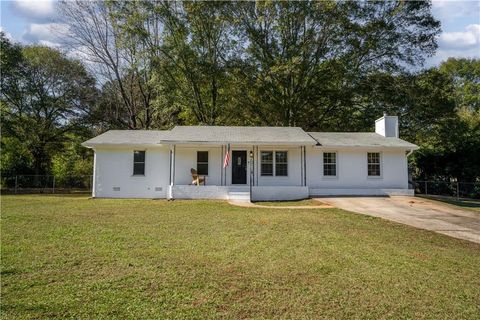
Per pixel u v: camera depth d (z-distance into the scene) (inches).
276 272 211.6
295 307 160.7
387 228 370.9
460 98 1652.3
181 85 1106.7
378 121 852.6
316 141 711.7
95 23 1139.3
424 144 1062.4
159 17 1080.8
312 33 1048.8
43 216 415.2
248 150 728.3
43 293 171.3
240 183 724.7
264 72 1069.8
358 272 215.0
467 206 577.9
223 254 250.5
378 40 1053.2
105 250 254.5
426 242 307.9
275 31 1093.1
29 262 221.0
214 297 170.6
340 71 1040.2
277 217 432.1
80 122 1203.9
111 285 183.6
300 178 727.1
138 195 722.2
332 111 1120.8
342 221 408.2
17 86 1093.8
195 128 794.2
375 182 743.1
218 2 1045.2
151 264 222.1
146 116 1199.6
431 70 1051.9
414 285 194.2
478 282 201.6
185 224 374.9
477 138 949.8
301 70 1043.9
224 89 1114.1
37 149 1133.1
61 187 1040.8
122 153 730.2
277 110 1084.5
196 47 1111.0
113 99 1240.2
